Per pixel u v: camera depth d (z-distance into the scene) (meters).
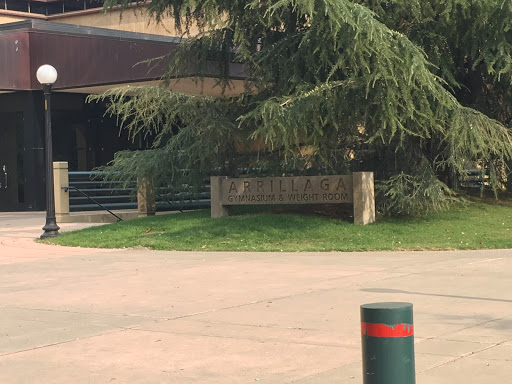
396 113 16.58
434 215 18.67
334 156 18.86
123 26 37.53
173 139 20.12
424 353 6.71
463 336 7.34
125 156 20.94
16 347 7.50
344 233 16.53
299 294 10.01
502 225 17.70
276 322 8.30
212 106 19.67
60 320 8.81
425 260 13.19
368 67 16.30
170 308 9.34
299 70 18.12
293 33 18.95
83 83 30.30
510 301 9.09
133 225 18.47
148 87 19.94
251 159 20.23
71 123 33.62
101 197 25.41
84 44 30.22
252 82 20.05
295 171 19.48
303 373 6.27
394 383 4.04
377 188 18.41
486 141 18.12
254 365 6.59
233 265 13.13
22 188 33.94
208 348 7.24
